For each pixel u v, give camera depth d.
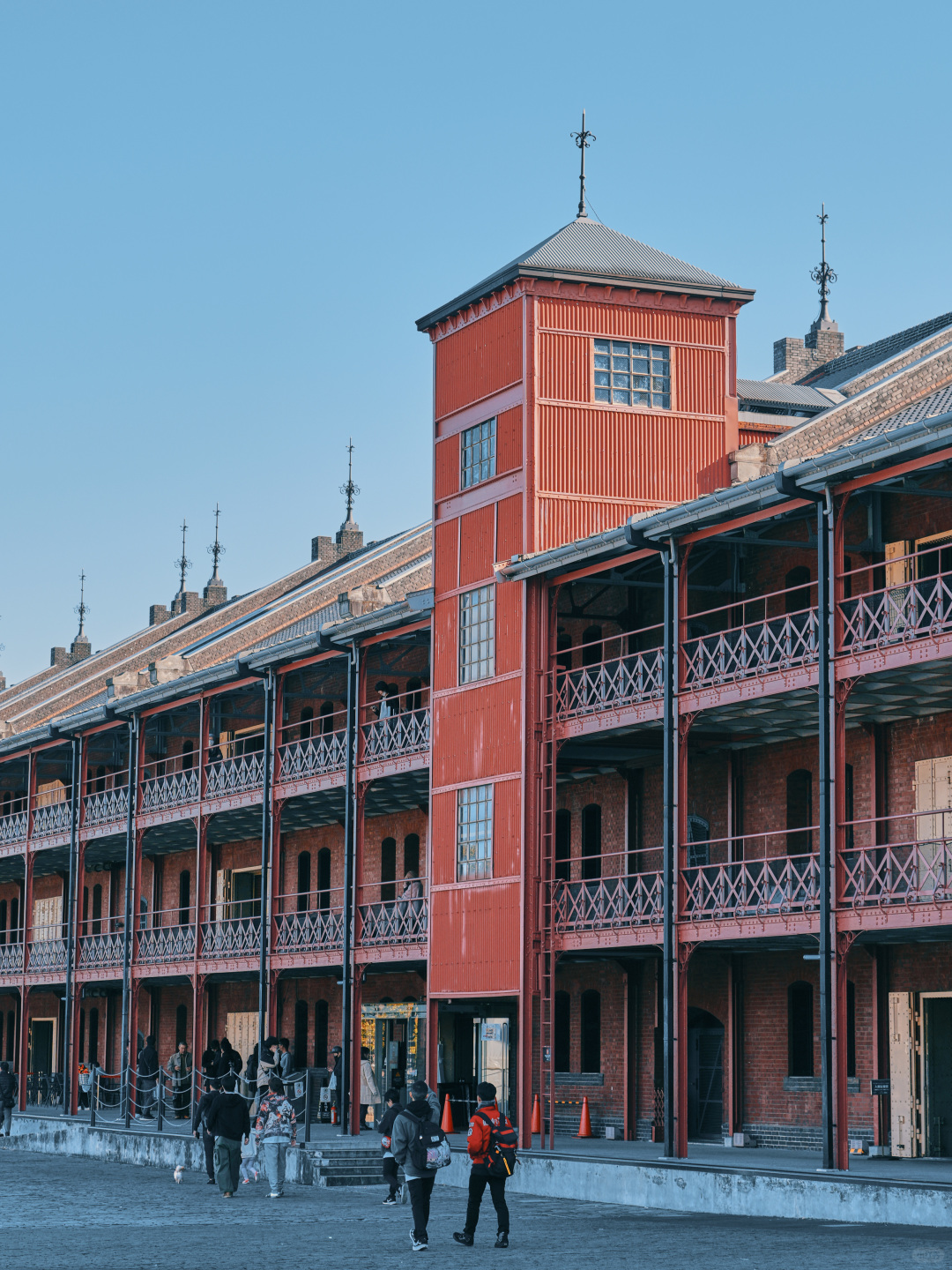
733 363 34.81
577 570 31.02
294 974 42.31
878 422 34.09
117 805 45.72
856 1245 19.12
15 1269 18.00
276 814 38.66
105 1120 41.03
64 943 47.31
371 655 39.56
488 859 32.44
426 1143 19.86
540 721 31.72
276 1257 19.09
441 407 35.75
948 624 23.67
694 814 32.78
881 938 27.11
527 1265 18.06
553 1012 30.08
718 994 32.00
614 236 35.31
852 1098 29.05
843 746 24.75
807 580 30.09
